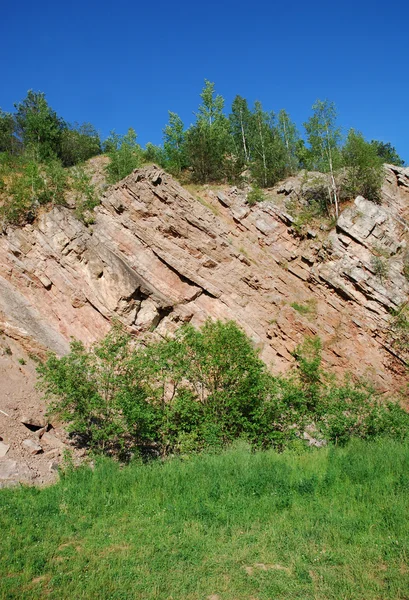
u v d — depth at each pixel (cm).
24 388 1788
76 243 2192
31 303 2152
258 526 859
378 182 2561
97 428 1510
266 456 1278
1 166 2889
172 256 2280
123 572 698
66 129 4169
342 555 734
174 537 816
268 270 2314
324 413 1662
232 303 2244
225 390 1591
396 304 2094
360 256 2220
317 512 906
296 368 2102
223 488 1010
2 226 2306
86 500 1012
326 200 2572
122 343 1636
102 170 3431
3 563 722
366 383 1869
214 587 659
